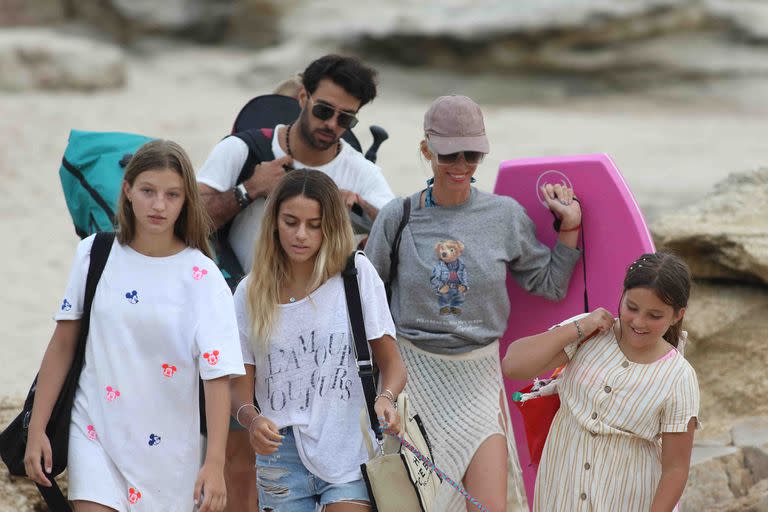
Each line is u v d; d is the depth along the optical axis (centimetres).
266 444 1305
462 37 7456
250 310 1376
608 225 1623
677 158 5034
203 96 6838
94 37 8456
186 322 1298
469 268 1524
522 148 5362
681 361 1330
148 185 1271
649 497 1348
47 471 1271
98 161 1736
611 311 1636
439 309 1532
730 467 1811
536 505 1420
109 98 6444
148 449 1295
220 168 1658
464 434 1515
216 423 1276
